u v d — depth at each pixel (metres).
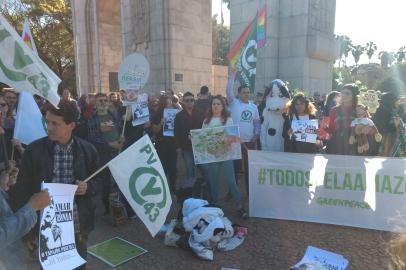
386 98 5.56
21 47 2.98
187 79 14.52
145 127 6.27
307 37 10.66
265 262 3.69
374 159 4.48
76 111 2.68
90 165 2.85
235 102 5.82
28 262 3.07
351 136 4.75
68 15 27.17
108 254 3.91
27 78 2.99
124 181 3.00
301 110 5.08
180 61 14.16
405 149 5.21
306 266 3.51
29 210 1.82
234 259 3.77
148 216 3.12
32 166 2.63
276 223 4.80
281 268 3.56
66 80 30.83
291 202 4.92
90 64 19.64
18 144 4.39
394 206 4.41
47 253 2.30
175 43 13.88
